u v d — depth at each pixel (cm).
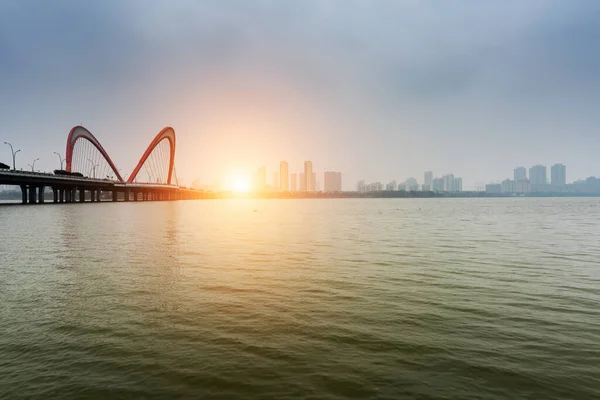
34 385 805
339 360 926
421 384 819
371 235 3950
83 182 12744
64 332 1093
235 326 1148
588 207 14100
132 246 2908
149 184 18038
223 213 9238
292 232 4247
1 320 1193
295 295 1501
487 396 777
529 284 1716
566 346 1020
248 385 809
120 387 799
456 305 1380
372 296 1494
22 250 2652
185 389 793
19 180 10025
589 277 1873
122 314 1254
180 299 1431
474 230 4591
